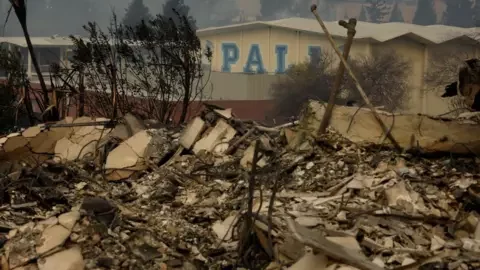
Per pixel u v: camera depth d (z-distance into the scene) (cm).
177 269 563
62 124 933
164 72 1245
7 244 584
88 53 1248
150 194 752
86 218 611
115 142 903
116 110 1166
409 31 4300
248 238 574
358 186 684
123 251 586
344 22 800
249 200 576
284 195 684
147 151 856
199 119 897
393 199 646
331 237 556
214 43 5012
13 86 1307
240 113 3753
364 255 536
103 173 824
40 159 889
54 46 4375
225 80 4122
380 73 3759
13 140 883
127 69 1400
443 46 4234
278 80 3878
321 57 4088
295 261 536
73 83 1313
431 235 585
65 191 752
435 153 760
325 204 653
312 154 788
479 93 855
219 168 805
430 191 670
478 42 3925
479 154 750
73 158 883
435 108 3922
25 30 1199
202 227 650
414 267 518
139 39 1283
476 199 629
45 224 603
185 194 750
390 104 3697
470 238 578
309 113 835
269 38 4822
